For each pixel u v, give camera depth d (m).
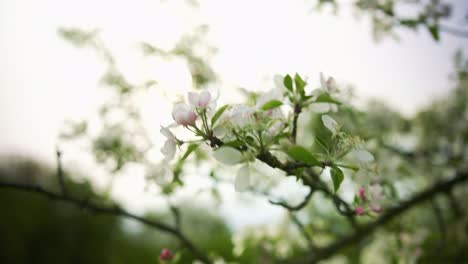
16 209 2.61
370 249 1.24
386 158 1.14
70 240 2.72
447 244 1.12
